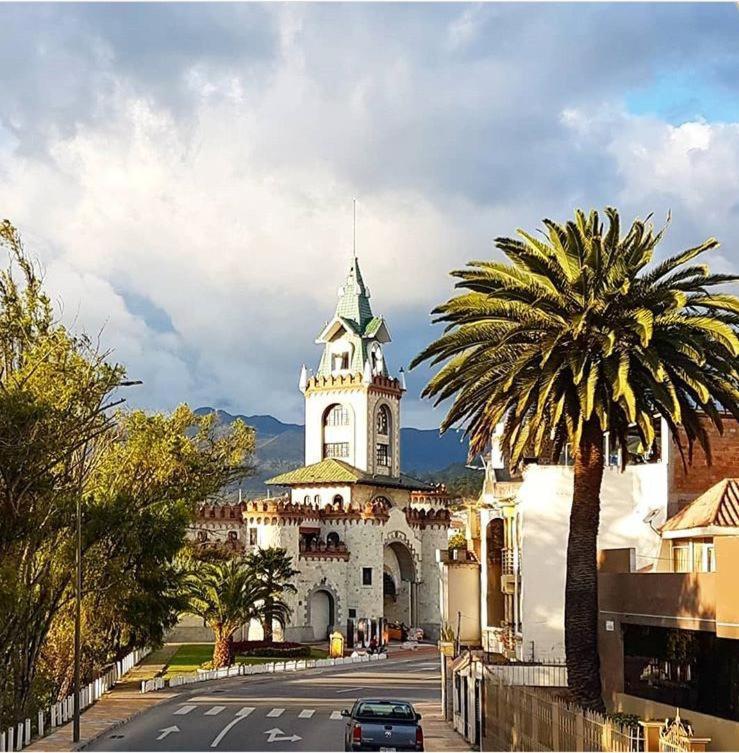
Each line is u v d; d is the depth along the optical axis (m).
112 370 48.00
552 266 37.22
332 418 130.62
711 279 37.53
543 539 51.91
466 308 38.53
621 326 36.78
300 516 110.81
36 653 49.34
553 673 44.66
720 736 30.09
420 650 110.62
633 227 38.12
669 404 35.75
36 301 51.44
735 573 29.64
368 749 35.09
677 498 48.38
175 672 83.19
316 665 90.44
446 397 39.88
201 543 108.38
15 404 41.66
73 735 45.72
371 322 134.00
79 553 46.88
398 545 121.25
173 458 61.56
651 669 38.47
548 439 41.66
